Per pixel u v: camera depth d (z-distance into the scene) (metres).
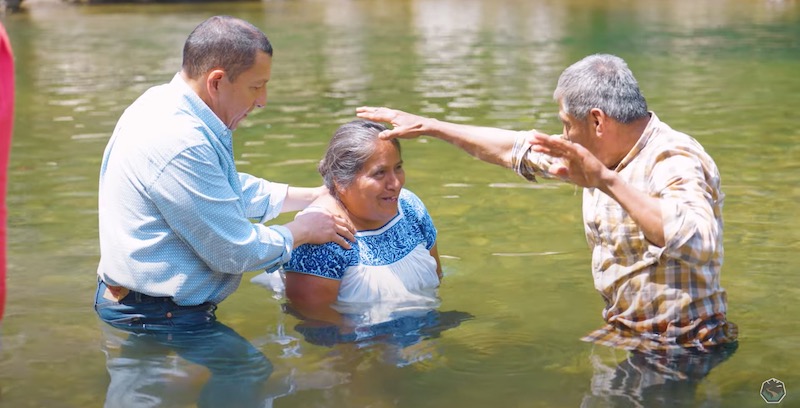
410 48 13.64
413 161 6.41
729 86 9.60
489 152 3.84
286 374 3.17
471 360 3.28
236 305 3.87
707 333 3.33
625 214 3.32
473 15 19.31
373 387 3.06
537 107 8.31
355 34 15.93
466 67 11.34
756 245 4.48
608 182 3.04
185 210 3.56
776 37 14.31
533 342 3.44
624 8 20.22
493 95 9.07
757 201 5.27
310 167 6.12
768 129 7.35
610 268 3.43
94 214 5.18
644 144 3.26
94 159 6.52
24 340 3.49
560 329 3.57
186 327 3.63
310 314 3.76
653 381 3.07
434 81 10.15
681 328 3.34
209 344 3.46
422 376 3.15
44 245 4.64
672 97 8.98
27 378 3.15
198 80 3.61
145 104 3.67
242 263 3.65
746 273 4.12
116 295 3.76
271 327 3.62
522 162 3.78
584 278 4.16
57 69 11.59
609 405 2.89
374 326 3.62
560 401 2.93
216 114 3.67
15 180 5.93
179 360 3.31
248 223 3.69
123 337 3.53
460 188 5.69
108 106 8.76
